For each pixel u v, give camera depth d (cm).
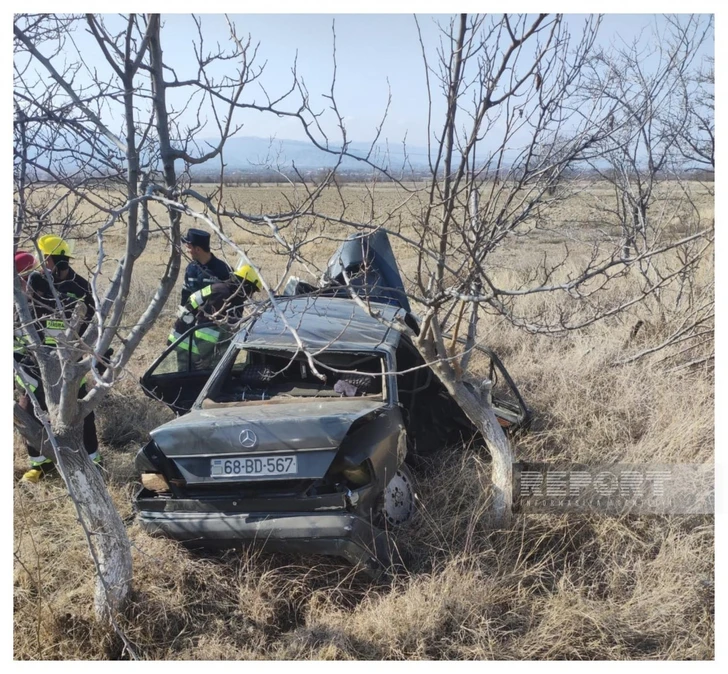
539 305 752
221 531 323
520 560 362
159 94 278
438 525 378
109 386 237
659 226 664
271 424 324
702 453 441
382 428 358
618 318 719
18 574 335
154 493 347
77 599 322
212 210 271
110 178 298
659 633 312
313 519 317
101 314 230
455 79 271
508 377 481
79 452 299
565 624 310
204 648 299
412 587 322
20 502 413
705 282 739
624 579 349
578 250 1041
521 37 257
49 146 275
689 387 551
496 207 340
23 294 281
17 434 504
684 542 363
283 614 329
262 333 425
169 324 883
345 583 343
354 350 407
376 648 300
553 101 327
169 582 331
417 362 482
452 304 371
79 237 321
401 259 1352
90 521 300
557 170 355
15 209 267
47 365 299
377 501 352
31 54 255
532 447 456
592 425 508
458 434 479
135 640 300
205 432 325
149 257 1492
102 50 244
